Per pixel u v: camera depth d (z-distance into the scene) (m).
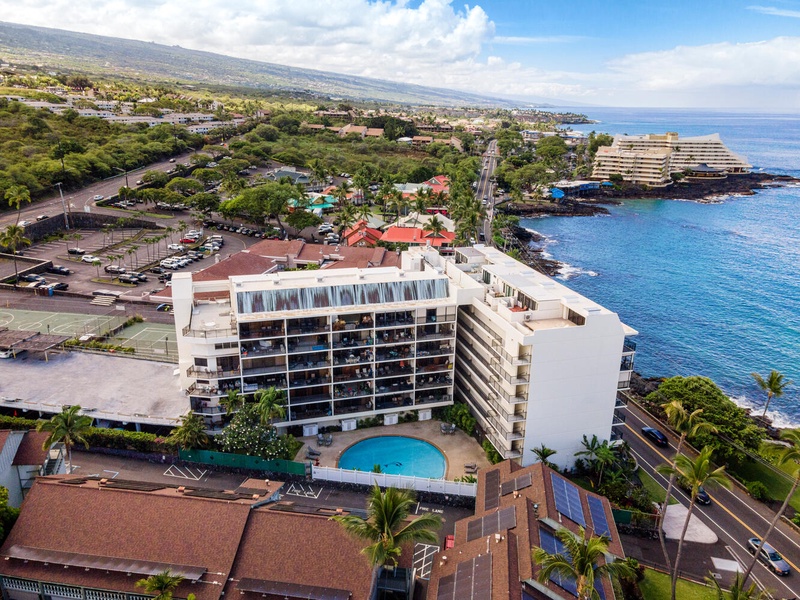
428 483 71.12
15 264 135.62
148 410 80.00
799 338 137.62
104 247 165.75
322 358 82.00
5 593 50.66
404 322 85.00
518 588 45.47
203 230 191.50
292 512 53.66
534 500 56.53
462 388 90.12
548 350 71.44
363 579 48.81
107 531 51.91
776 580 62.75
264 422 72.44
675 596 58.25
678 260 199.38
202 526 52.03
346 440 82.56
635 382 110.94
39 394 83.19
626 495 71.88
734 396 111.88
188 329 76.31
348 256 152.62
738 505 75.62
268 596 47.72
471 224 179.00
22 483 63.69
